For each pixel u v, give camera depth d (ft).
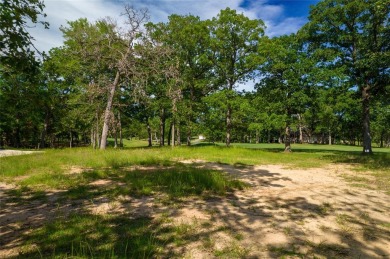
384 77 51.83
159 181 23.45
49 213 15.08
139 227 13.15
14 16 12.30
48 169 29.84
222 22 84.33
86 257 9.83
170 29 89.20
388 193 22.62
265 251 11.02
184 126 97.35
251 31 84.69
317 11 71.97
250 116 84.79
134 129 141.69
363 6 59.82
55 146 169.27
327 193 22.03
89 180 24.22
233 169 34.24
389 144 235.81
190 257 10.25
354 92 74.95
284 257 10.53
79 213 15.15
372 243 12.22
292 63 84.23
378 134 213.66
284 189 23.25
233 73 87.86
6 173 26.40
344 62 70.74
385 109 94.58
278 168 37.22
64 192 19.97
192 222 14.15
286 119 81.66
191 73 89.45
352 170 36.68
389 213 16.90
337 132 207.31
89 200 17.93
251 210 16.72
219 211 16.35
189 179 24.36
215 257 10.34
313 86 81.71
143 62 66.18
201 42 89.76
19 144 152.56
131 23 61.98
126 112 105.70
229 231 13.08
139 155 44.19
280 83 87.86
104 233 12.28
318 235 12.96
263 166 39.01
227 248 11.12
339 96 77.77
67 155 42.91
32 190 20.49
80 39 64.08
